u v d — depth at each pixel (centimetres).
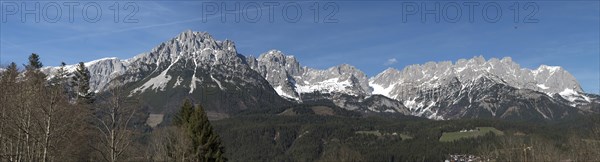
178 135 7200
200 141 7206
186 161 7138
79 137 5869
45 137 5241
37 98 5247
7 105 5322
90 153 6475
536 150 12475
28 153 5294
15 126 5369
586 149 10531
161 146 7344
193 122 7331
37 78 6000
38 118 5250
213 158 7312
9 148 6250
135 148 6594
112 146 5109
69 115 5356
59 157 6147
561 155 13038
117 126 5194
